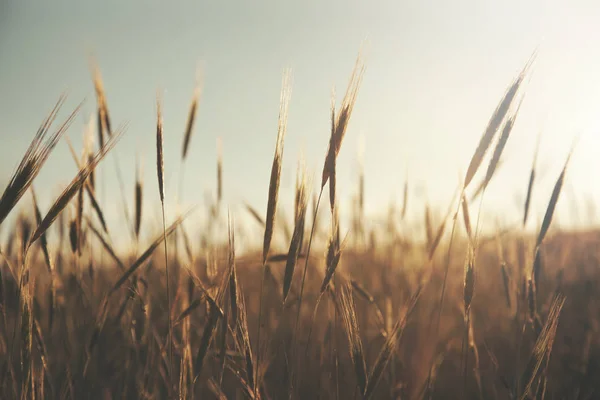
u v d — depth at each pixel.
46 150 0.62
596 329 1.06
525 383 0.72
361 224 1.00
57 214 0.66
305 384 0.87
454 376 1.00
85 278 0.89
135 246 0.79
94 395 0.80
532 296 0.78
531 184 0.77
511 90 0.67
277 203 0.66
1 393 0.72
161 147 0.70
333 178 0.66
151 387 0.81
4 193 0.60
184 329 0.74
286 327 0.94
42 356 0.73
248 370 0.68
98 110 0.78
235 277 0.68
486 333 1.10
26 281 0.68
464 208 0.73
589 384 0.93
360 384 0.67
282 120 0.65
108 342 0.84
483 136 0.67
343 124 0.65
